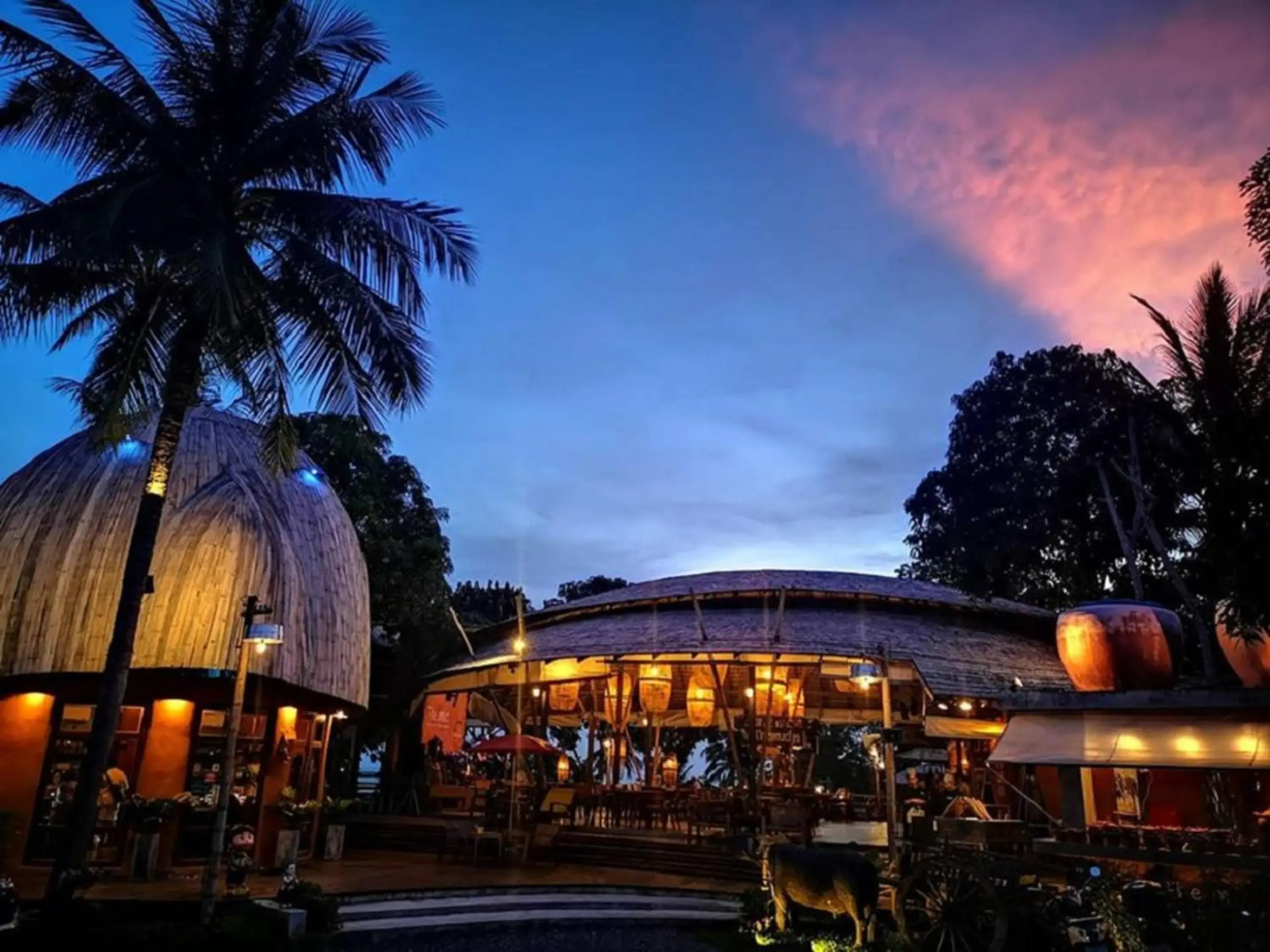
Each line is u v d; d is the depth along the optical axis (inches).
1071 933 391.5
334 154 559.8
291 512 745.0
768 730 890.7
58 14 510.0
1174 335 466.0
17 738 613.3
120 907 490.3
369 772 1123.9
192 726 647.1
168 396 539.2
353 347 581.9
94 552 645.3
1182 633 571.8
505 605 1589.6
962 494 1154.7
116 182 529.7
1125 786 561.6
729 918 573.9
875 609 981.8
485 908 576.1
